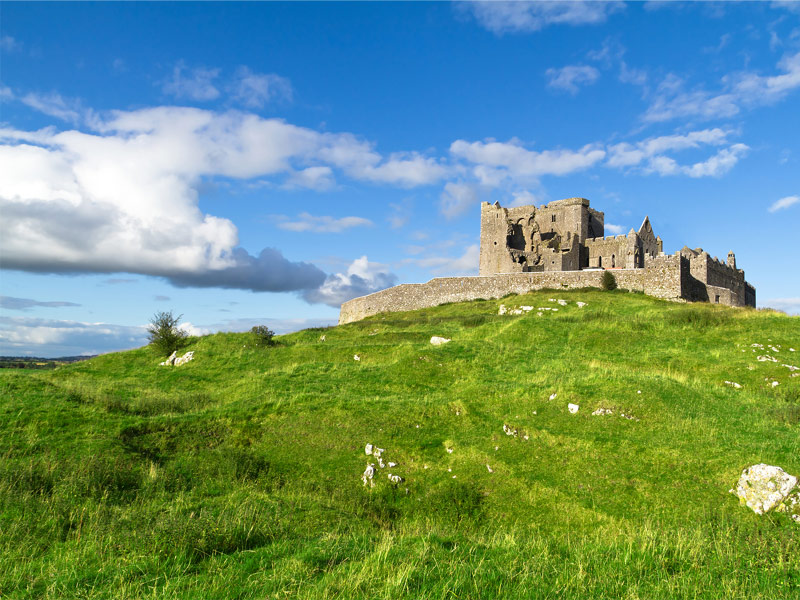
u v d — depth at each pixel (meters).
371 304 86.88
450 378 33.28
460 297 77.12
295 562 12.48
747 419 24.00
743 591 11.30
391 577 11.52
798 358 34.38
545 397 27.09
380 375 34.12
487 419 25.80
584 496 19.12
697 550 13.50
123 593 11.20
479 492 20.33
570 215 92.50
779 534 14.67
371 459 22.94
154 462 21.05
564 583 11.80
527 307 59.31
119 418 24.97
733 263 86.69
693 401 25.86
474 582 11.58
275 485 20.58
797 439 21.30
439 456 23.17
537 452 22.34
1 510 15.80
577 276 69.19
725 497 17.98
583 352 39.97
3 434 21.75
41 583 11.91
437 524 18.14
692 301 62.69
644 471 19.97
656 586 11.65
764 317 43.53
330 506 18.47
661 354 37.84
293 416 26.48
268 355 42.34
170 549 13.41
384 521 18.45
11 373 31.53
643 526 16.36
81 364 44.94
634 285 64.75
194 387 36.62
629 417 24.22
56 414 24.14
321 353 41.53
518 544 14.85
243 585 11.56
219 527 14.62
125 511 16.12
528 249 95.81
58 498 16.56
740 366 33.69
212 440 24.22
